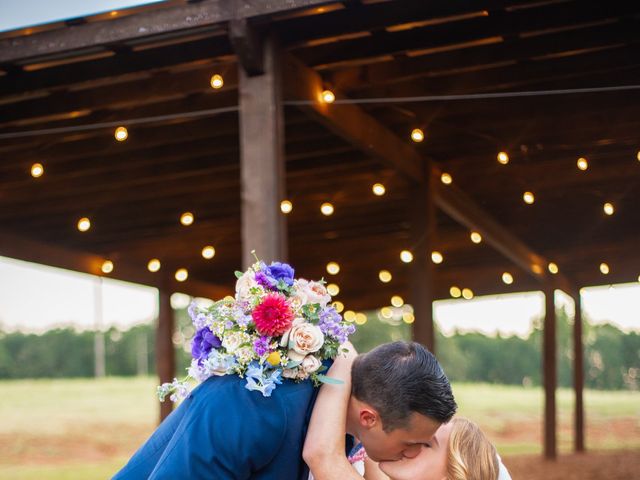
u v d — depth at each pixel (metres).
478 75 4.79
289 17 3.72
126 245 8.61
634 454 10.44
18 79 4.50
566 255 9.28
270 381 1.85
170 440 1.89
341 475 1.82
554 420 9.88
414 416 1.84
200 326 1.95
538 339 22.53
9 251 7.63
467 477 1.97
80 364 25.06
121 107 5.09
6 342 24.66
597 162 6.25
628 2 3.88
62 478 9.59
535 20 4.01
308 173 6.56
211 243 8.70
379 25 3.83
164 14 3.84
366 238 8.84
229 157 6.12
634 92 4.99
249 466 1.82
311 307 1.94
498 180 6.74
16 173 6.25
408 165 5.91
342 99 4.78
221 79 4.34
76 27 3.99
